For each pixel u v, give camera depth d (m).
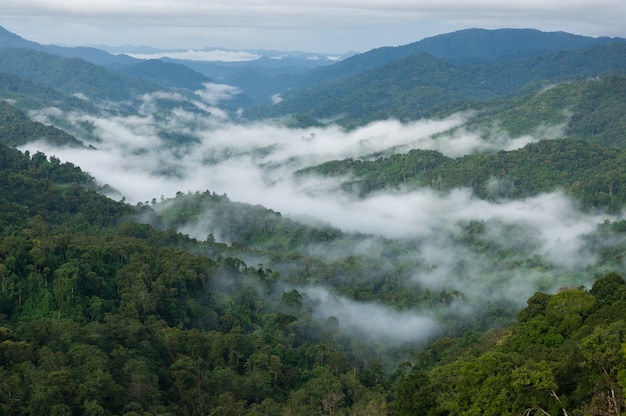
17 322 82.56
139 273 101.88
